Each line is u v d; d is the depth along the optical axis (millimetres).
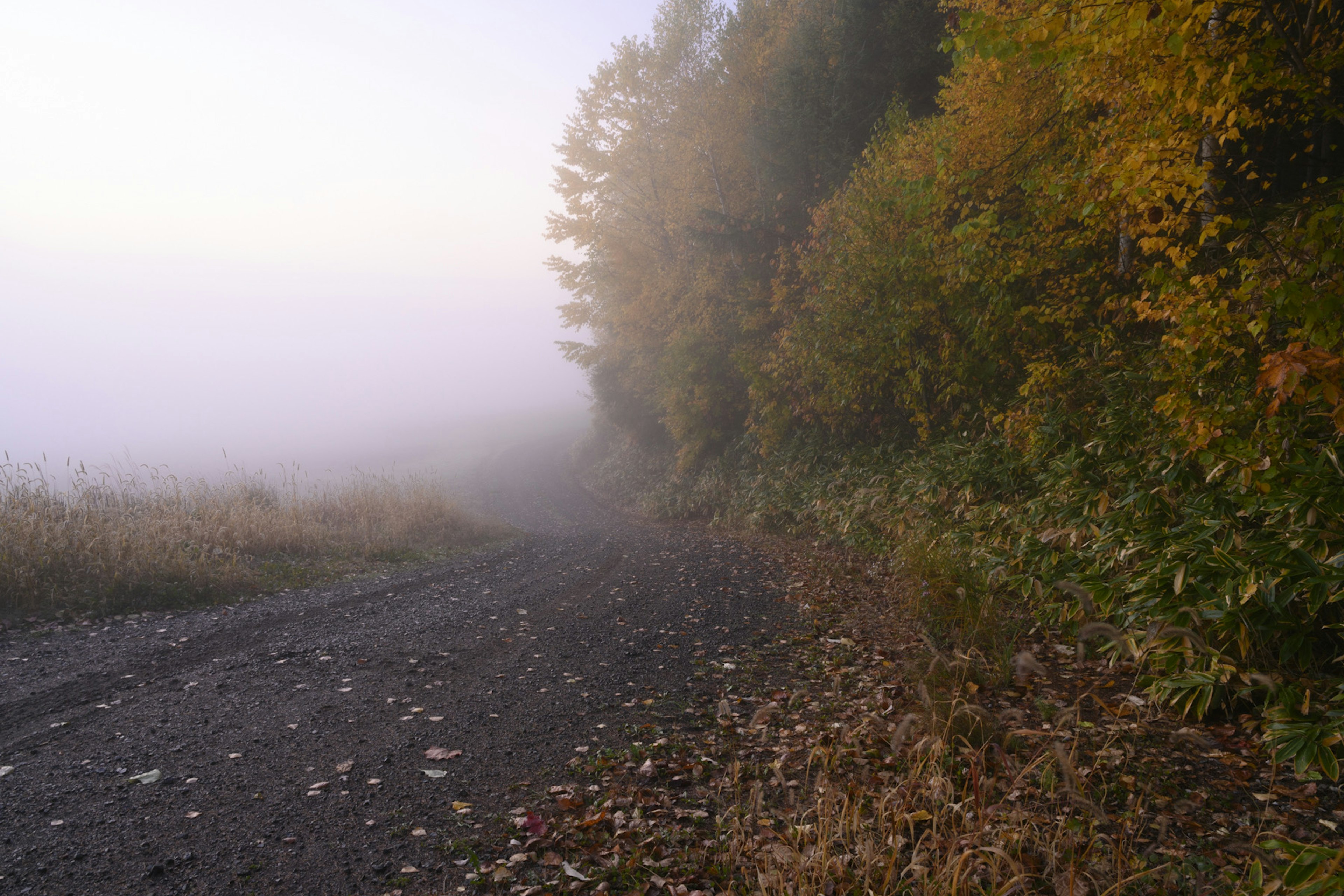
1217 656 3650
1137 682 4074
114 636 6363
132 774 3625
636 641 6289
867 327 10570
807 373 12719
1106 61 4641
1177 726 3635
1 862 2793
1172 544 4402
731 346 20062
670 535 15336
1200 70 3955
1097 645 4754
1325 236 3457
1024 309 8234
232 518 10383
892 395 12359
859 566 9031
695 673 5336
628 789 3455
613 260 24266
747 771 3604
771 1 19891
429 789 3492
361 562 10836
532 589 8875
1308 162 8227
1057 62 4891
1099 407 7152
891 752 3584
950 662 4641
